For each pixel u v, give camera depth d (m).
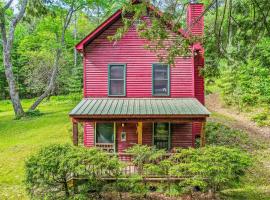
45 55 37.69
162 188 10.47
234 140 17.11
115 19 14.99
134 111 12.89
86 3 28.77
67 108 31.09
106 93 15.23
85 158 9.70
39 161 9.52
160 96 15.22
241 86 25.94
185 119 12.71
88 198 9.83
